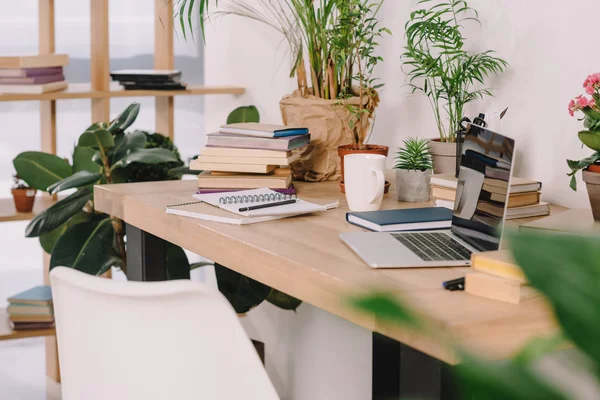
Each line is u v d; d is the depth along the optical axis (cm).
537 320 103
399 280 120
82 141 262
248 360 114
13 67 289
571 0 176
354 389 242
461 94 204
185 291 111
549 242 33
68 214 256
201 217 169
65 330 130
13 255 393
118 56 383
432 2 216
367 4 240
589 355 31
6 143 378
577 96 165
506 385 32
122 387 124
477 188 140
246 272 147
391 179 212
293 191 193
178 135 376
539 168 190
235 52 321
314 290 127
